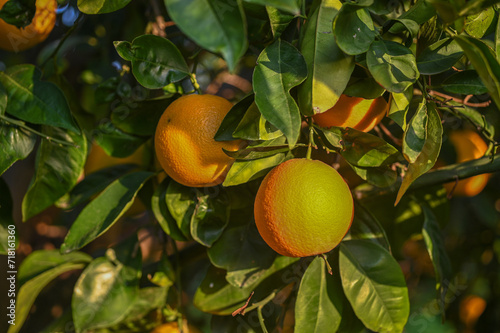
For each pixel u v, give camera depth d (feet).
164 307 2.16
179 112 1.77
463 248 2.86
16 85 1.93
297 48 1.74
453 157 2.35
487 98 2.31
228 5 1.36
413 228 2.24
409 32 1.67
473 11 1.58
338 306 1.87
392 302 1.85
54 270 2.08
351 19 1.63
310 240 1.64
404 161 2.16
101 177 2.21
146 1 2.50
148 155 2.19
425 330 2.70
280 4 1.39
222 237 1.96
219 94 3.01
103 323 1.98
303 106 1.63
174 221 1.93
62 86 2.21
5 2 1.89
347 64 1.63
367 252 1.89
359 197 2.06
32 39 2.06
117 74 2.61
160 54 1.81
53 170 2.02
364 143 1.76
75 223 1.91
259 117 1.67
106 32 2.69
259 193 1.70
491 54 1.56
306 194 1.63
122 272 2.07
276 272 2.02
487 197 2.78
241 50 1.34
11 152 1.92
